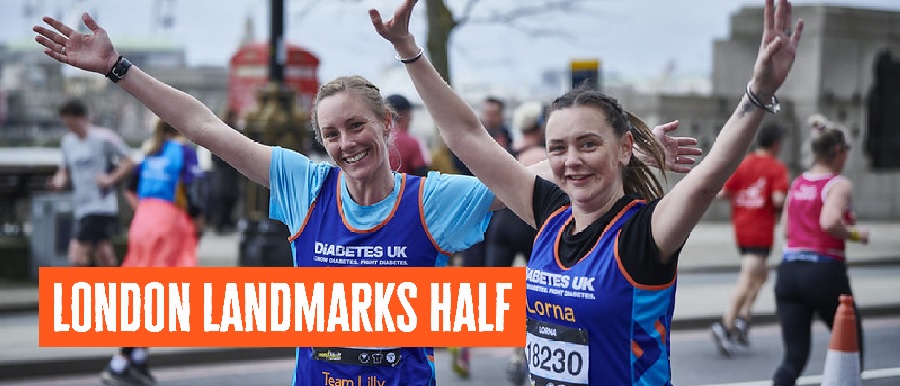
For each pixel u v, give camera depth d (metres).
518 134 7.68
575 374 2.87
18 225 13.34
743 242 8.84
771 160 8.88
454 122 3.21
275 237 11.43
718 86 25.84
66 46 3.40
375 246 3.41
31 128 66.62
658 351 2.82
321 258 3.46
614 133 2.86
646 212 2.80
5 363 7.63
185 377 7.75
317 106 3.35
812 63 23.95
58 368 7.79
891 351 8.95
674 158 3.44
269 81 11.91
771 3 2.58
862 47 24.38
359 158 3.31
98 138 9.57
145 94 3.45
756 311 10.48
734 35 25.72
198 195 7.68
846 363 5.48
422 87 3.18
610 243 2.83
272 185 3.53
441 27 17.16
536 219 3.13
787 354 6.37
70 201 12.23
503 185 3.19
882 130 17.59
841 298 5.57
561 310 2.89
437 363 8.38
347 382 3.42
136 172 7.63
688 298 11.62
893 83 17.55
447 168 9.48
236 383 7.55
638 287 2.78
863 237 6.18
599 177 2.85
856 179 24.50
